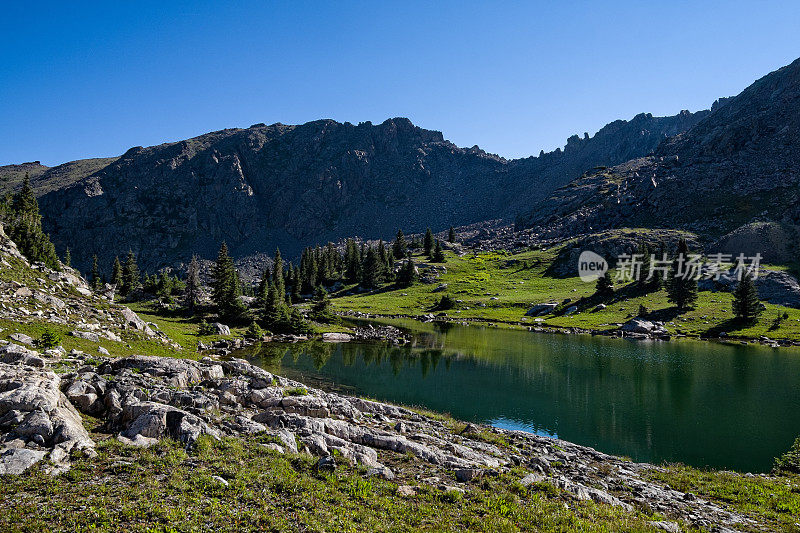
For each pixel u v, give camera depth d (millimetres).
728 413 44062
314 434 20547
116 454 15594
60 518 11422
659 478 25500
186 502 13000
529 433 37000
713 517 18891
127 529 11305
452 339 90438
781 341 85125
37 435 15258
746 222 169250
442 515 14328
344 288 175000
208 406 21516
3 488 12508
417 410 38969
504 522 14039
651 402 47750
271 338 82812
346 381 53094
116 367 25750
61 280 51125
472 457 22875
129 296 125125
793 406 46469
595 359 70500
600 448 34625
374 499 14914
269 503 13641
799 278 121375
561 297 135250
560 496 17656
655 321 104250
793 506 20938
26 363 23594
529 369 63125
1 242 49719
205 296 118500
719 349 79938
